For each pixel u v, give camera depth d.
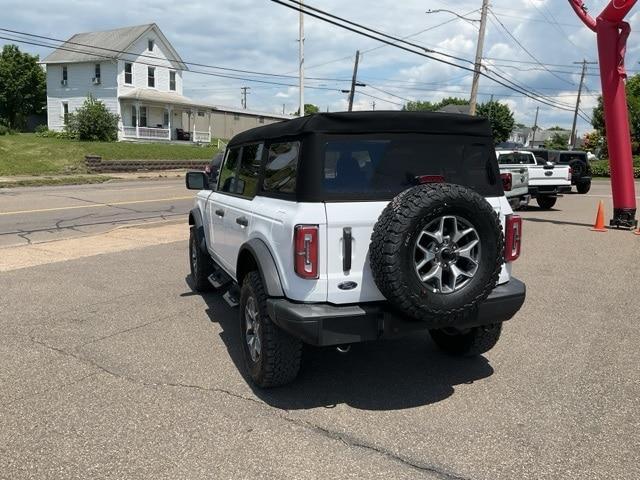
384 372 4.61
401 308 3.54
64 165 30.70
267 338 4.01
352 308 3.73
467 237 3.67
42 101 53.38
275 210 4.03
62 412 3.85
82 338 5.34
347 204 3.72
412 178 3.96
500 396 4.14
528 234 12.12
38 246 10.15
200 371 4.58
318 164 3.73
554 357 4.92
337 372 4.61
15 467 3.19
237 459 3.28
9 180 24.44
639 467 3.21
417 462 3.26
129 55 43.25
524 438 3.53
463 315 3.70
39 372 4.53
